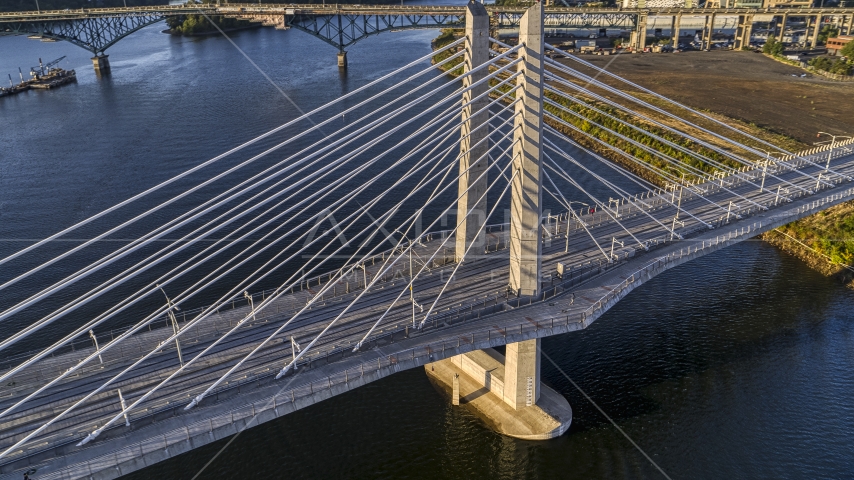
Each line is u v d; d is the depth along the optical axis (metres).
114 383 48.72
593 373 63.84
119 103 153.25
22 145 123.81
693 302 75.12
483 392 61.88
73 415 45.16
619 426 57.72
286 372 48.66
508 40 197.00
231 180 104.31
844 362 64.88
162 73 186.50
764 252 86.75
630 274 62.97
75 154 117.69
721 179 86.81
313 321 56.25
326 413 59.41
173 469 53.03
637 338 68.75
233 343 53.41
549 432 56.34
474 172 63.34
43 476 39.72
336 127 129.88
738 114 132.50
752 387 61.69
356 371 48.62
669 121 126.94
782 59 183.25
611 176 105.38
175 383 48.34
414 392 62.31
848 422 57.28
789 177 88.56
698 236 70.69
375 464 53.78
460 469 53.69
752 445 55.28
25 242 85.31
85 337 65.00
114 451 41.59
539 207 56.38
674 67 176.75
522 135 54.69
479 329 54.31
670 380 62.72
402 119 133.50
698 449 55.09
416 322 55.06
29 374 50.09
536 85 53.69
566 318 55.69
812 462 53.47
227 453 54.69
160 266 79.25
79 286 75.88
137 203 96.50
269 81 171.25
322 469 53.16
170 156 115.44
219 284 74.69
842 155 96.62
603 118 128.25
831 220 90.44
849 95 145.88
